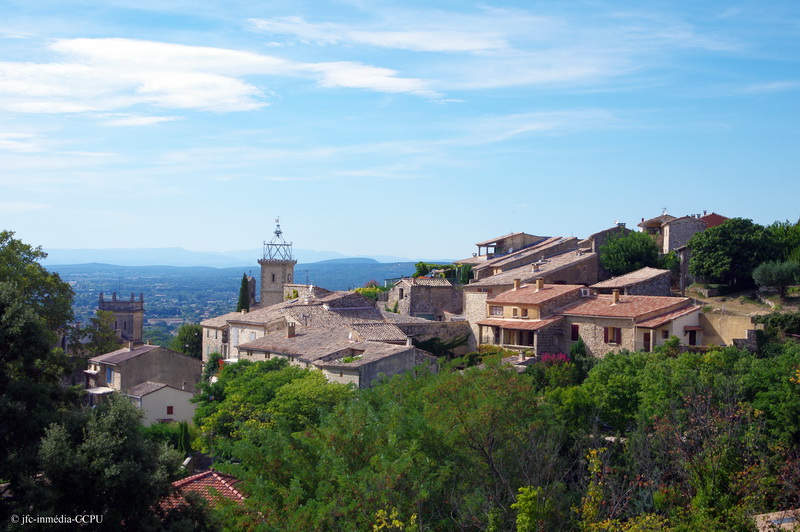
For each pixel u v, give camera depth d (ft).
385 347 197.26
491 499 91.97
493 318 235.20
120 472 79.66
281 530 83.56
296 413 158.40
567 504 95.96
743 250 234.79
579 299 224.74
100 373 244.22
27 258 197.57
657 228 300.20
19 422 84.48
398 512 82.64
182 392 216.54
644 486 101.71
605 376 154.81
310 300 276.82
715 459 92.63
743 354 160.04
